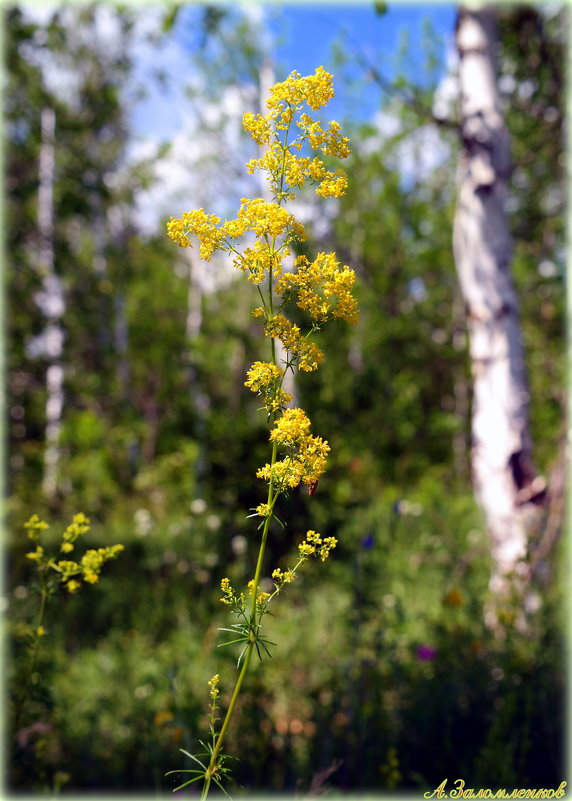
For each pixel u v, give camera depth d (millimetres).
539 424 8359
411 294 14648
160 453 12273
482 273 4383
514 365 4301
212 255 1522
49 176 8547
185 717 2605
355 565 3430
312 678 3541
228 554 5676
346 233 12656
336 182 1540
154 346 12133
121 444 10391
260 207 1470
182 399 9898
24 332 8078
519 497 4098
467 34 4488
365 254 12992
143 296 13219
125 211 12086
